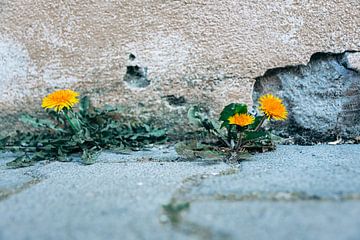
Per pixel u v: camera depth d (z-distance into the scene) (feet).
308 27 3.05
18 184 2.56
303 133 3.13
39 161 2.93
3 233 2.16
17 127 3.18
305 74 3.10
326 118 3.10
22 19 3.12
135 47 3.11
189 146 2.92
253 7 3.05
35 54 3.13
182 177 2.55
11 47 3.14
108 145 3.05
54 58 3.13
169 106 3.14
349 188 2.33
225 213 2.22
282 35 3.06
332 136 3.11
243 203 2.27
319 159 2.75
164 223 2.19
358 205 2.22
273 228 2.07
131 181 2.52
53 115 3.15
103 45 3.11
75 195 2.40
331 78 3.08
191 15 3.07
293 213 2.20
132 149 3.04
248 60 3.08
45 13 3.10
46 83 3.14
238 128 2.86
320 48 3.06
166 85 3.12
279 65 3.08
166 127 3.15
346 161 2.68
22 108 3.16
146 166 2.74
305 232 2.00
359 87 3.07
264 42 3.06
